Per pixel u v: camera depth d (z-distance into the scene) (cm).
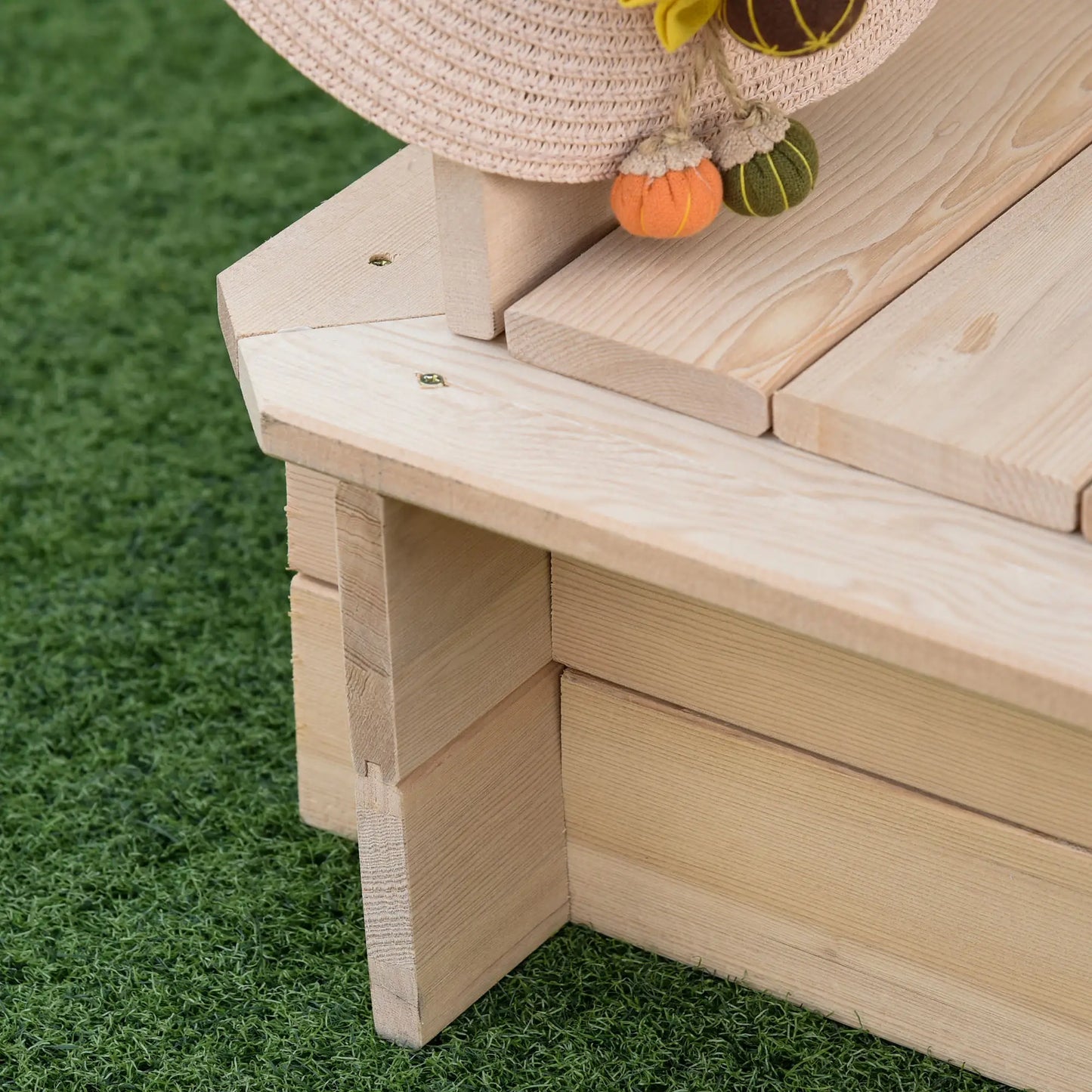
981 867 166
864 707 164
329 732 204
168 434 275
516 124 140
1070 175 165
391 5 135
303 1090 181
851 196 159
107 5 390
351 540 154
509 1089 181
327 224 171
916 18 163
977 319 145
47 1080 182
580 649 179
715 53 142
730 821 180
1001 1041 176
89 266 312
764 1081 181
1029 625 124
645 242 154
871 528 133
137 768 221
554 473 138
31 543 254
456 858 178
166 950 196
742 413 140
